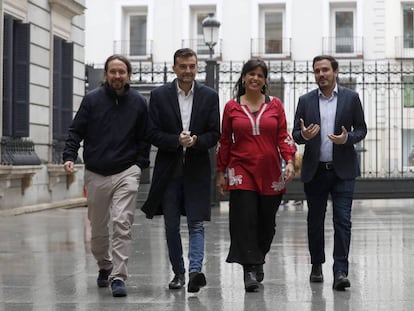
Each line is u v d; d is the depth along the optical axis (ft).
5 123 51.55
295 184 60.39
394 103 93.86
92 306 19.95
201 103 22.25
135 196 22.13
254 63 22.45
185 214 22.82
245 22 126.00
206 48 128.36
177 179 22.27
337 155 22.62
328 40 124.36
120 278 21.43
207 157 22.35
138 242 35.14
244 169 22.24
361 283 23.41
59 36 61.05
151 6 129.18
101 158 21.88
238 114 22.39
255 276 22.52
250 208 22.04
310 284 23.31
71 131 22.38
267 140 22.35
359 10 123.44
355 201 78.28
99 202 22.16
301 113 23.30
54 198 59.88
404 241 35.17
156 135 22.04
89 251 31.48
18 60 53.62
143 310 19.40
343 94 22.99
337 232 22.48
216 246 33.35
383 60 120.98
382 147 98.48
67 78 63.05
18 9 53.01
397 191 59.98
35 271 26.07
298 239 36.35
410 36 122.83
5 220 47.01
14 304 20.27
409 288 22.49
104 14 130.41
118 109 22.07
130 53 130.31
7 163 50.62
